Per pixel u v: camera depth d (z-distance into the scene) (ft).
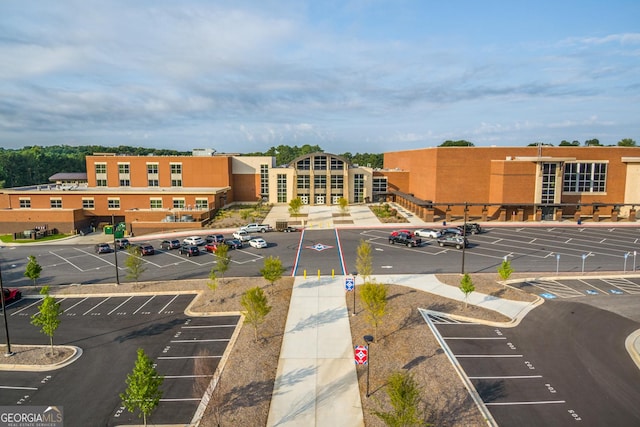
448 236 167.94
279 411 60.95
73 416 61.05
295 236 191.72
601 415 59.62
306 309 98.02
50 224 216.95
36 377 71.82
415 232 190.08
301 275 126.62
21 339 86.79
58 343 84.53
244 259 149.79
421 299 104.01
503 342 82.12
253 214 246.47
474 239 179.32
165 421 59.47
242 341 82.69
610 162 233.35
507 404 62.13
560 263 138.82
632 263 138.41
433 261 142.61
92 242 193.57
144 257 157.79
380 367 72.18
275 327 88.38
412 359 74.69
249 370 71.77
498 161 225.56
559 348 79.71
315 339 82.84
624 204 218.59
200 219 224.74
